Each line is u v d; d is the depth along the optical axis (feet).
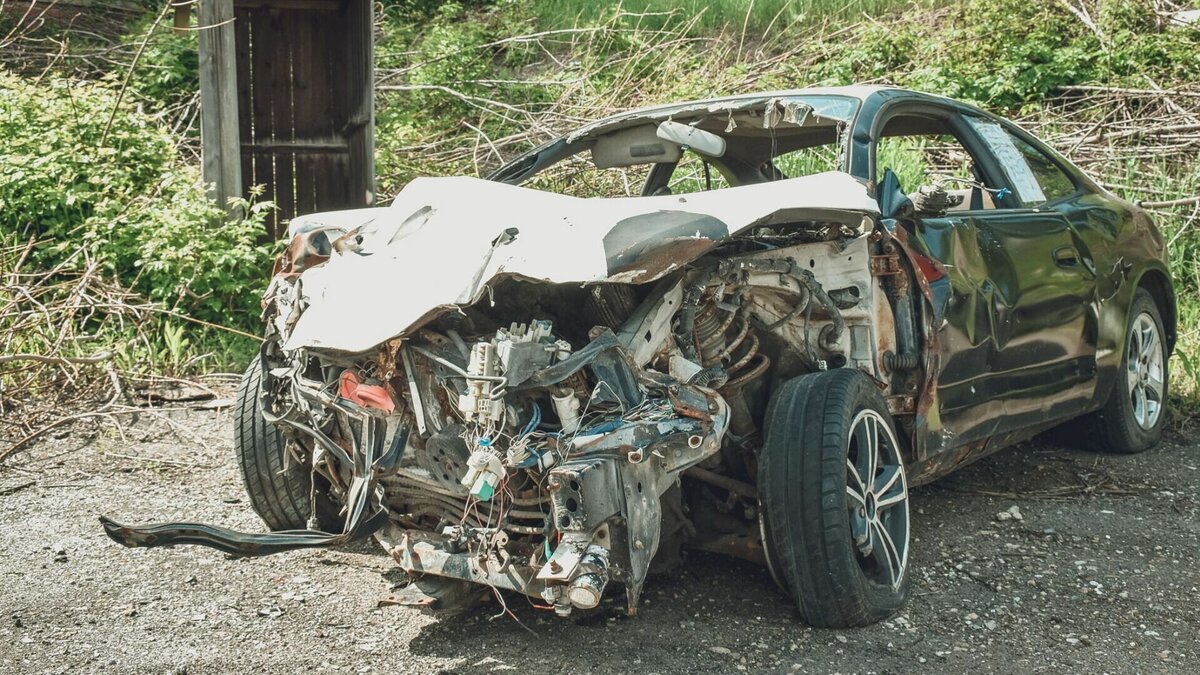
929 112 15.38
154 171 26.68
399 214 12.53
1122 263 17.66
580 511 9.94
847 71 40.78
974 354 13.88
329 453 12.27
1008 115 37.96
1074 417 16.96
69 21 42.42
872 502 11.97
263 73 31.45
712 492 13.10
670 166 17.33
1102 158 32.71
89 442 18.95
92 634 11.74
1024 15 41.57
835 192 12.03
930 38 43.37
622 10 46.68
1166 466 18.20
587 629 11.78
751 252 12.12
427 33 46.47
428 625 12.00
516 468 10.32
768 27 45.78
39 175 24.58
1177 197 30.01
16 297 22.48
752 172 16.83
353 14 30.71
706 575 13.17
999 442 15.30
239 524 15.29
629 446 10.16
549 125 36.35
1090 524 15.37
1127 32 38.47
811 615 11.54
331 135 32.30
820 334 12.60
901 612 12.24
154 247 23.45
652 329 11.02
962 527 15.16
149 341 22.98
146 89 36.04
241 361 23.43
